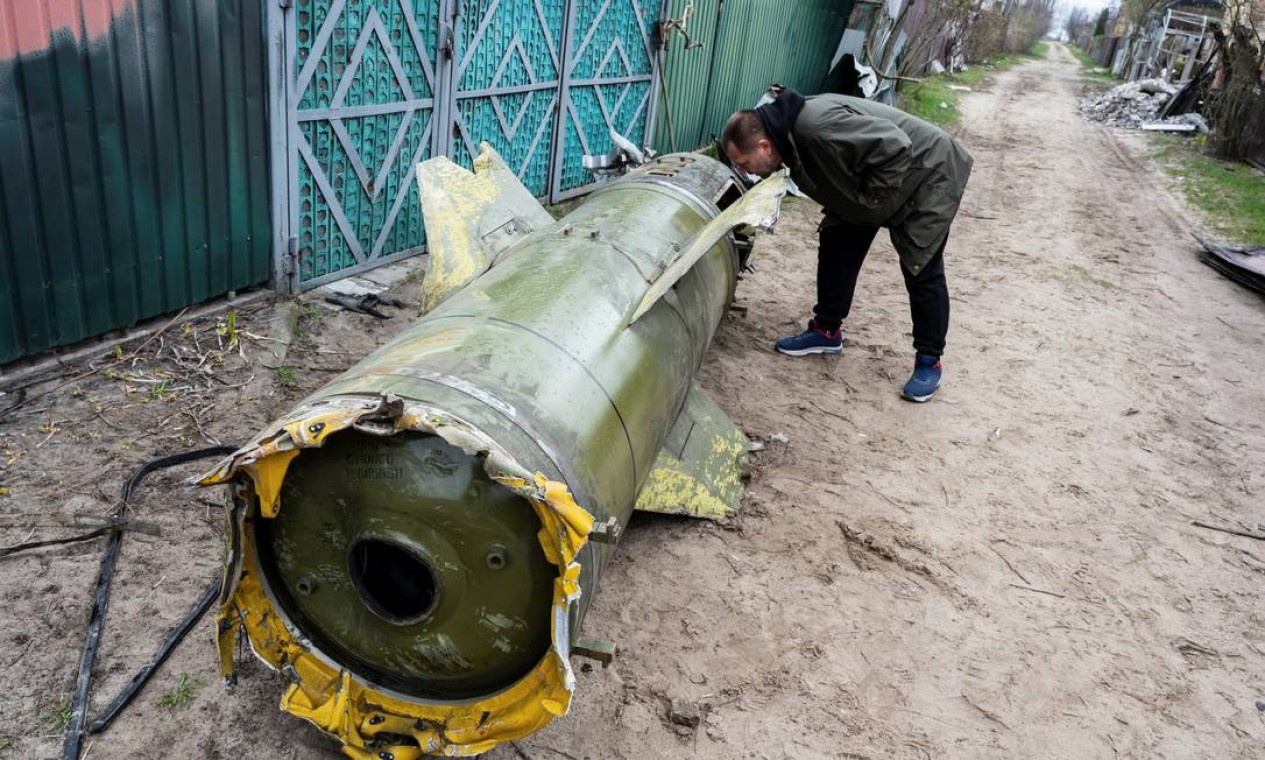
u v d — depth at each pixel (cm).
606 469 217
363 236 502
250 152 413
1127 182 1143
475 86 557
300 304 453
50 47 318
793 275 640
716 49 896
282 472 169
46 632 240
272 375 382
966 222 872
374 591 203
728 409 426
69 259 348
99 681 227
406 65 491
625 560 310
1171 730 264
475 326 229
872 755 243
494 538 180
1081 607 314
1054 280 701
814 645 280
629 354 251
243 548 185
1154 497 393
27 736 211
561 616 169
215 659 239
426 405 180
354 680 205
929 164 395
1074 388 500
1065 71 3578
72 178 340
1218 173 1195
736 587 303
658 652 269
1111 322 616
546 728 236
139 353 378
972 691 270
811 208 851
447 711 201
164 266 389
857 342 531
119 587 258
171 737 217
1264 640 307
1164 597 325
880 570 321
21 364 349
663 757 233
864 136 375
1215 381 529
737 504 344
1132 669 287
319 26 424
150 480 302
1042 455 420
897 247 421
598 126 729
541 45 615
